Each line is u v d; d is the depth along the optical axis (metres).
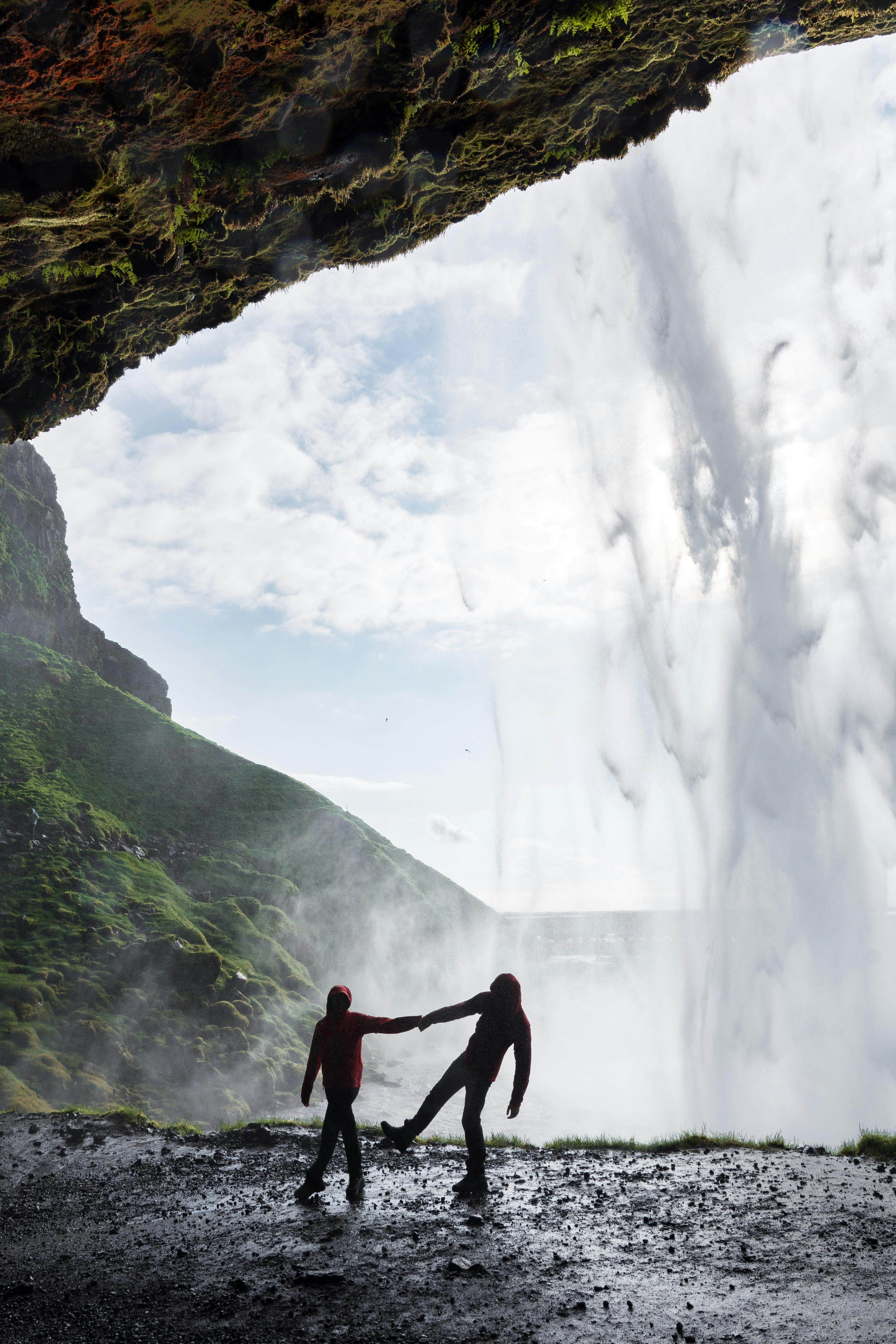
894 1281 5.18
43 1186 9.05
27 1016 58.22
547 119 8.78
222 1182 8.61
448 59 7.54
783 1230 6.32
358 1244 6.41
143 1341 5.02
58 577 161.12
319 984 90.50
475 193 9.79
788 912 29.02
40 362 10.01
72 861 87.44
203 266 9.41
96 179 7.33
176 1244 6.79
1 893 77.25
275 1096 60.66
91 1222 7.64
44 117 6.59
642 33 7.93
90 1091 52.06
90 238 8.23
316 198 8.52
